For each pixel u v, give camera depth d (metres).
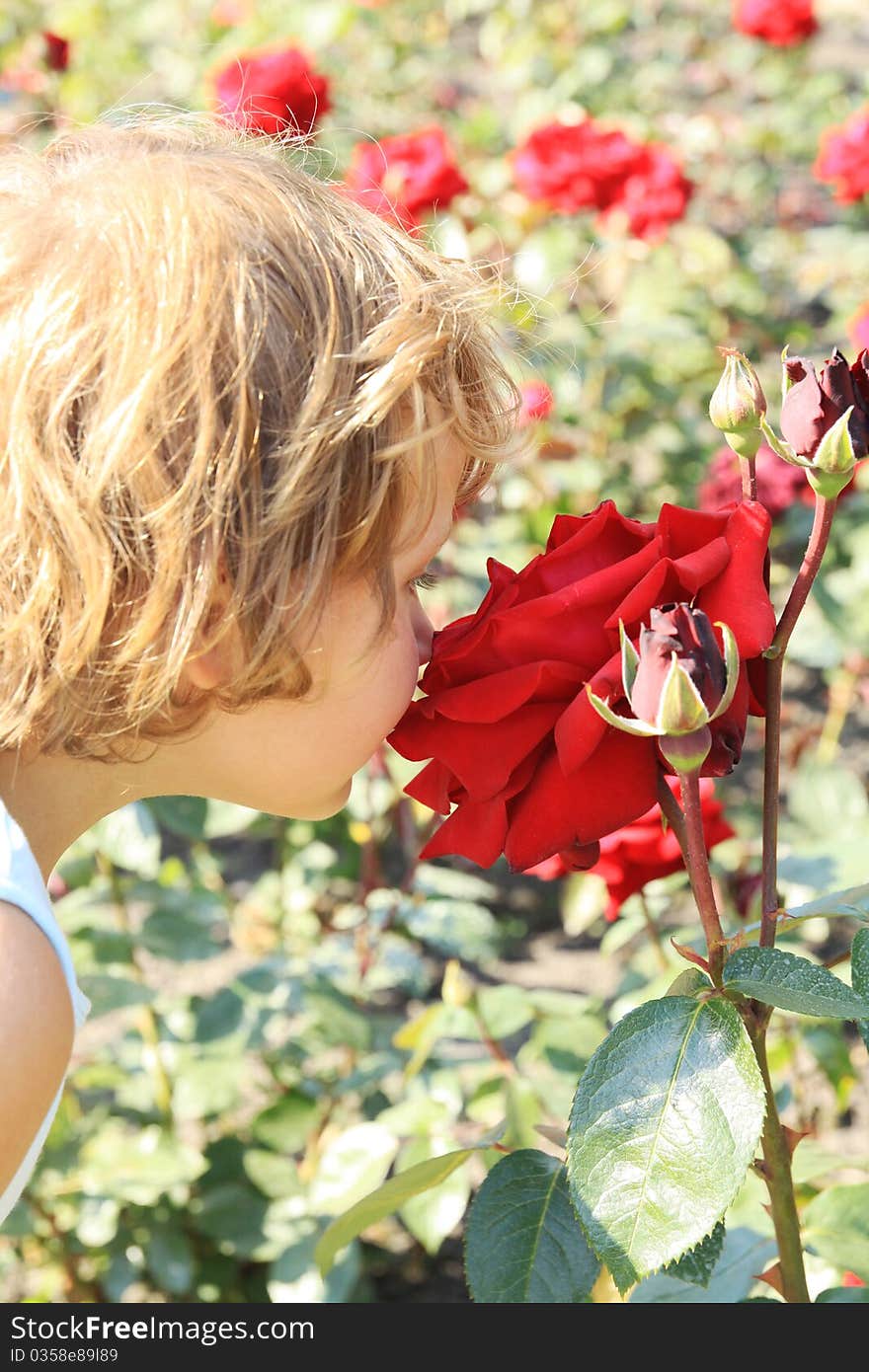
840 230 2.53
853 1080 1.06
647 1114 0.66
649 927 1.04
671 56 3.82
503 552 1.74
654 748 0.68
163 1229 1.23
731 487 1.63
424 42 3.65
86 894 1.32
